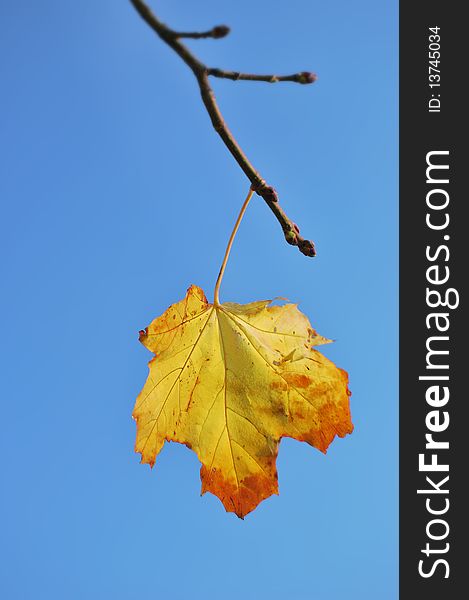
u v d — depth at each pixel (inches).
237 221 25.7
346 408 25.7
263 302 26.5
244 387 26.0
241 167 24.4
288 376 26.0
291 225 24.9
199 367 26.0
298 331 26.2
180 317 26.1
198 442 25.8
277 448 25.7
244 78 22.6
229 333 26.2
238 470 25.7
